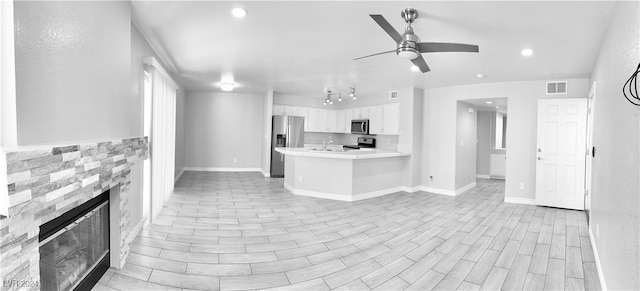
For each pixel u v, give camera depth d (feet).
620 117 6.63
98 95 6.13
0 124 3.80
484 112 27.86
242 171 26.68
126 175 8.21
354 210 14.89
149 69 11.23
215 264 8.54
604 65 9.15
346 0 7.48
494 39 9.85
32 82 4.16
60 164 4.47
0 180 3.40
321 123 27.66
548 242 10.66
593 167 11.08
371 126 23.79
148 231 11.02
